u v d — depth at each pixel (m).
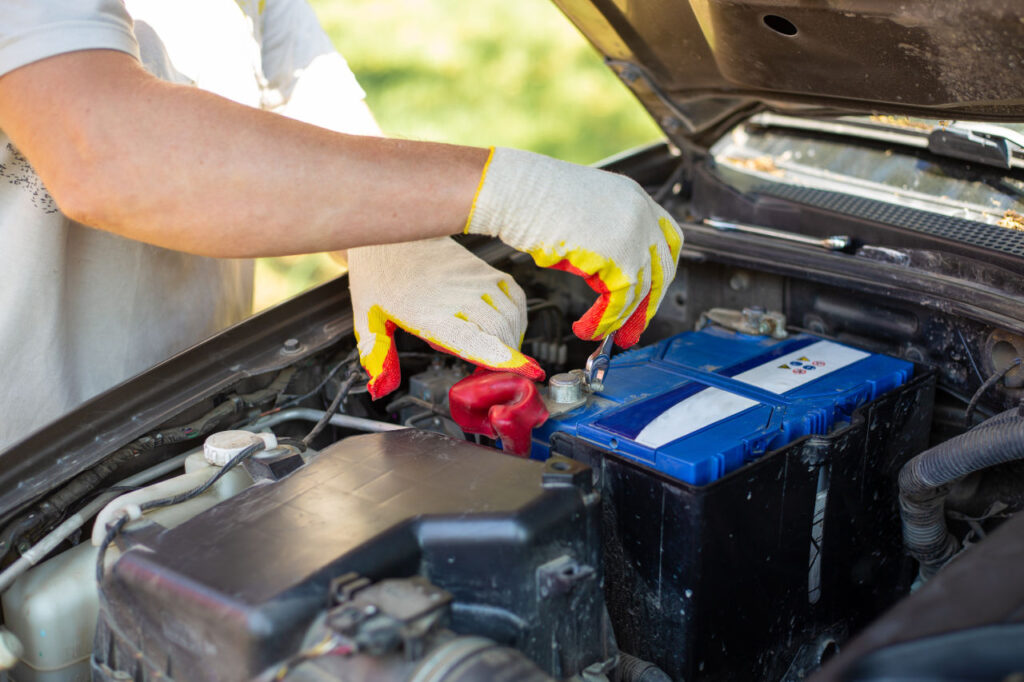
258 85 1.66
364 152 1.04
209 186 0.99
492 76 6.63
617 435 1.20
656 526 1.14
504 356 1.20
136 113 0.98
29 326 1.38
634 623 1.20
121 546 1.04
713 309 1.70
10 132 1.04
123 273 1.47
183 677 0.92
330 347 1.47
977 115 1.44
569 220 1.08
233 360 1.38
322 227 1.03
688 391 1.33
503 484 1.02
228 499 1.05
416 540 0.96
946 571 0.82
